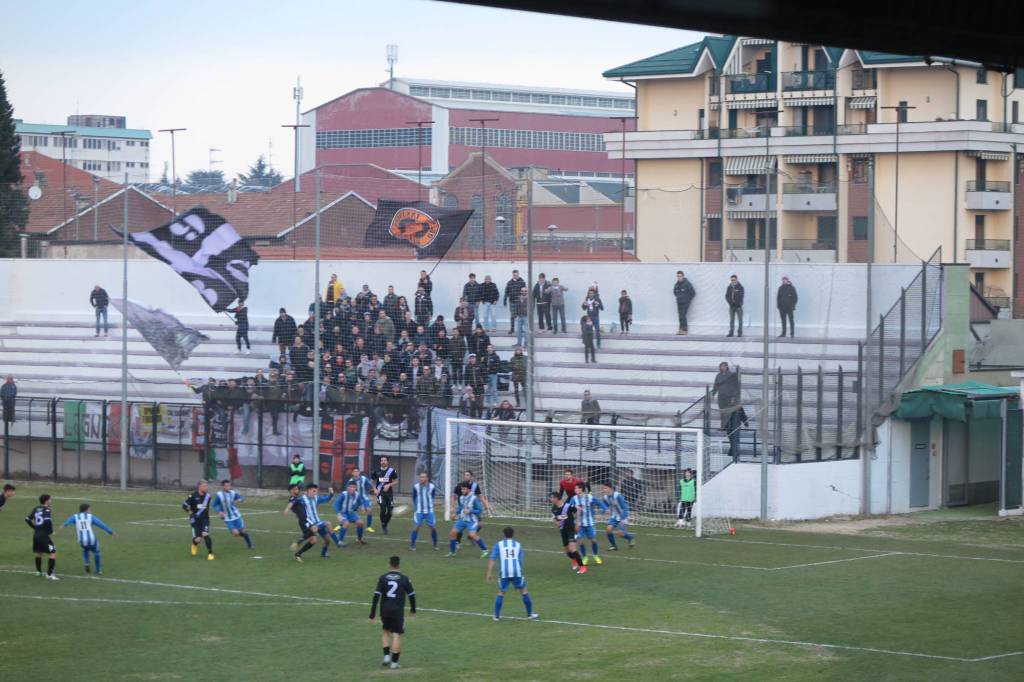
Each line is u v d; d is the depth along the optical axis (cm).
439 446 4409
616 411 4481
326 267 5531
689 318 4903
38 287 5859
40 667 2186
